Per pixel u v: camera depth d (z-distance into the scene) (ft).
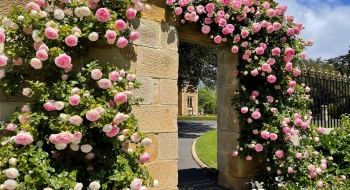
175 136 10.00
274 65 12.05
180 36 11.47
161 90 9.78
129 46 9.11
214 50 35.99
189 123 60.23
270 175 12.47
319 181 11.76
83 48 8.16
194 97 128.36
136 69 9.22
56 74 7.64
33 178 6.15
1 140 6.64
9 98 7.37
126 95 7.62
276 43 11.85
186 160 19.03
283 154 11.56
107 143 8.15
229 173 12.73
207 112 141.49
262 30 11.91
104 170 7.62
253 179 12.38
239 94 12.12
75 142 6.68
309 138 12.95
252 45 11.73
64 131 6.57
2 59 6.42
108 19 7.48
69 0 7.61
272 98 11.82
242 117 11.96
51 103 6.75
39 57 6.64
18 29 6.88
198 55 35.58
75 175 6.83
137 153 8.14
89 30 7.52
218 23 11.22
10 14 6.69
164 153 9.68
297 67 13.46
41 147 7.00
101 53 8.55
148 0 9.66
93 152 8.15
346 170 13.69
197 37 11.64
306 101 13.19
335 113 19.03
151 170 9.30
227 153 12.91
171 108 9.98
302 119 12.38
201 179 14.23
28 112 6.84
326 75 18.92
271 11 11.55
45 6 7.48
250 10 11.59
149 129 9.34
